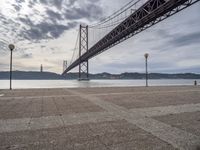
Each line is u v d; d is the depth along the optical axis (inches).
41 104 294.4
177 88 656.4
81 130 155.7
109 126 167.5
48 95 426.6
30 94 446.6
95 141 130.2
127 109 251.3
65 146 121.6
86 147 119.8
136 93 472.4
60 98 370.0
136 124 173.9
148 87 718.5
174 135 142.2
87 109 251.4
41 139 134.7
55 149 117.1
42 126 168.9
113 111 237.6
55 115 214.4
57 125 171.9
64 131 153.3
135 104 293.4
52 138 136.6
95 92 504.1
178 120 188.7
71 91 538.3
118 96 403.2
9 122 183.5
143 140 131.6
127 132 149.5
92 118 198.7
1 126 169.3
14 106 276.2
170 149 116.5
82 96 405.1
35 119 195.5
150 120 189.3
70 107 267.0
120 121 185.6
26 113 225.8
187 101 326.6
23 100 339.9
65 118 199.3
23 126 169.2
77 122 182.2
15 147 120.5
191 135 142.3
